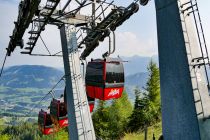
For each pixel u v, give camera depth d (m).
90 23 13.56
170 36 4.66
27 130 162.12
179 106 4.41
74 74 12.53
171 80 4.60
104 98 12.00
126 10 10.97
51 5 10.34
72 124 12.30
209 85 4.37
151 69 41.25
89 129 12.17
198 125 4.08
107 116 46.53
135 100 39.34
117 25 12.16
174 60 4.56
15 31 13.27
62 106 19.59
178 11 4.52
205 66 4.34
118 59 12.49
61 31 13.34
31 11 10.08
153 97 39.53
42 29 12.34
